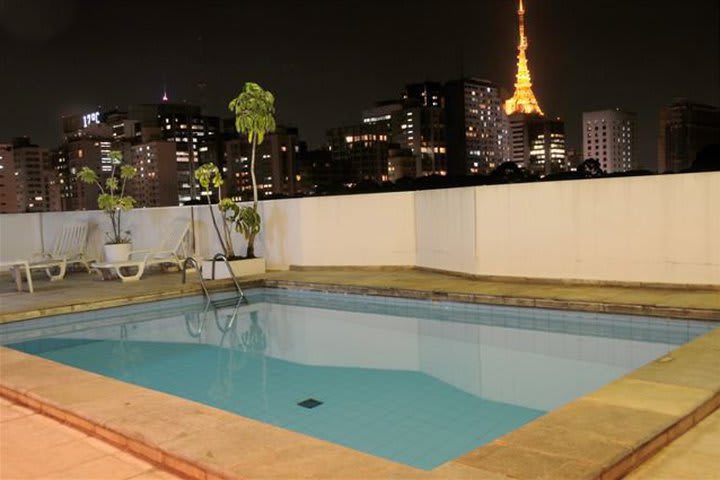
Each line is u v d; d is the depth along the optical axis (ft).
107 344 24.09
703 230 24.88
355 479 8.91
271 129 37.83
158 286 32.58
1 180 494.18
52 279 36.65
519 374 18.52
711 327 20.86
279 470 9.28
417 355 21.21
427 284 29.73
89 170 43.32
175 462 10.12
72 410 12.45
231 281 33.78
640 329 22.24
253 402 16.56
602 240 27.14
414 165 558.97
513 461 9.25
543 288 27.09
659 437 10.20
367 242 37.17
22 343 24.41
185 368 20.30
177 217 42.80
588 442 9.82
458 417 14.97
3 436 11.93
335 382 18.34
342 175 532.32
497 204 29.86
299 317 28.14
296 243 38.60
